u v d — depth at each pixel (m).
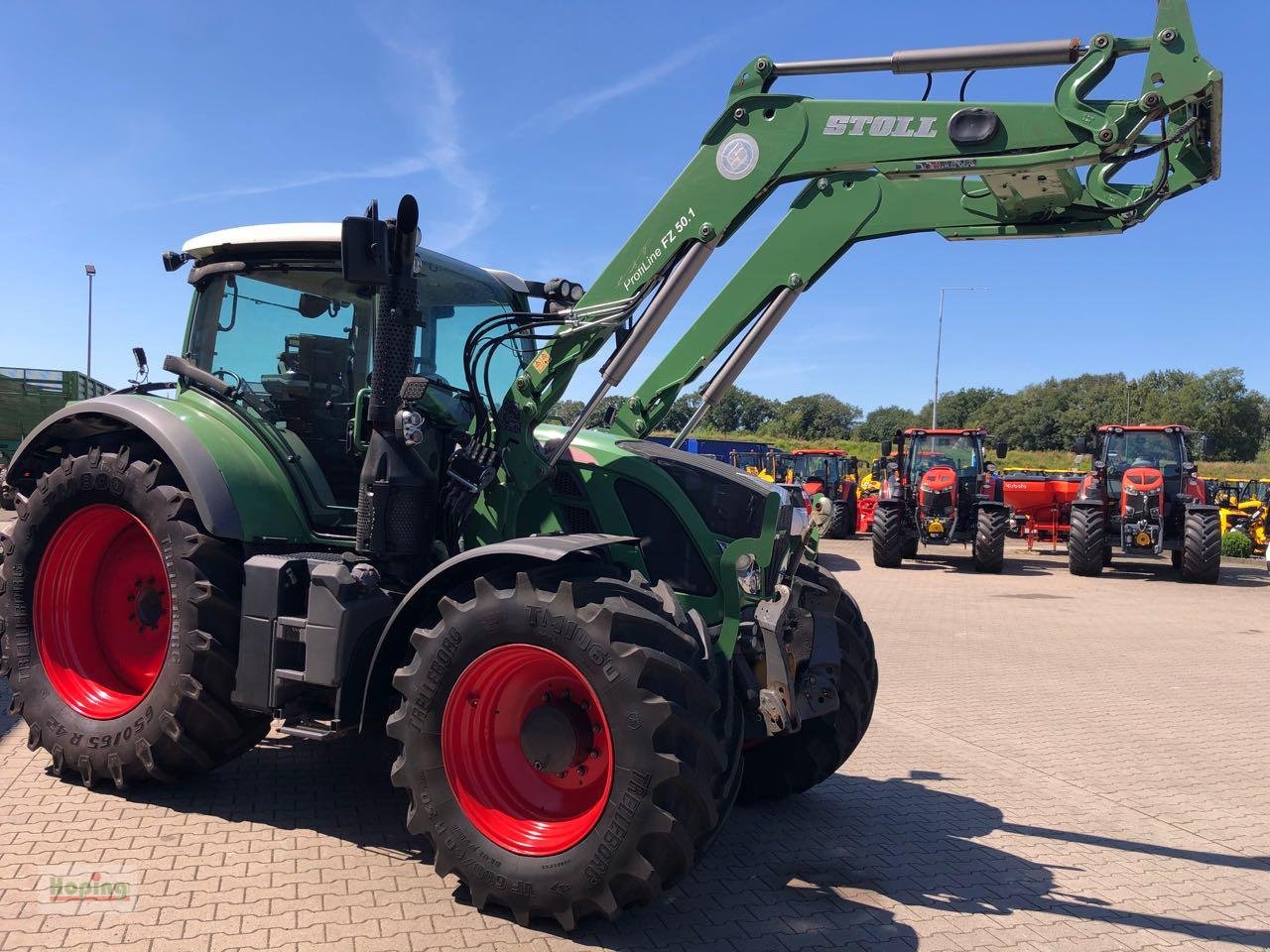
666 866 2.97
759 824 4.25
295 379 4.48
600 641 2.96
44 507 4.34
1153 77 3.12
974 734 5.91
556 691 3.30
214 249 4.59
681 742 2.95
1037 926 3.31
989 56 3.37
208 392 4.51
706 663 3.16
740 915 3.29
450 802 3.19
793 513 3.83
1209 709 6.73
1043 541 20.86
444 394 4.28
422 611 3.51
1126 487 14.78
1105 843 4.16
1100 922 3.37
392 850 3.62
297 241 4.32
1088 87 3.27
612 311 3.82
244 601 3.76
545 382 3.90
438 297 4.47
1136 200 3.35
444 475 4.01
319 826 3.81
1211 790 4.92
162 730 3.87
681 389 4.28
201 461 4.00
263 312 4.57
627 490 3.90
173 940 2.86
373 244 3.61
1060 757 5.46
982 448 17.03
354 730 3.58
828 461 23.14
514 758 3.36
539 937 3.01
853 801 4.61
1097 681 7.56
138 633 4.45
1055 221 3.54
